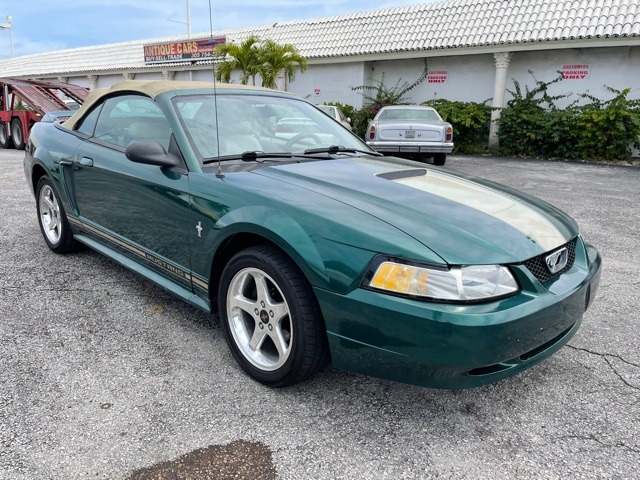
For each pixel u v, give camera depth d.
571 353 2.96
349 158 3.26
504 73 16.22
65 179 3.88
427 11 18.91
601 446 2.16
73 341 2.91
